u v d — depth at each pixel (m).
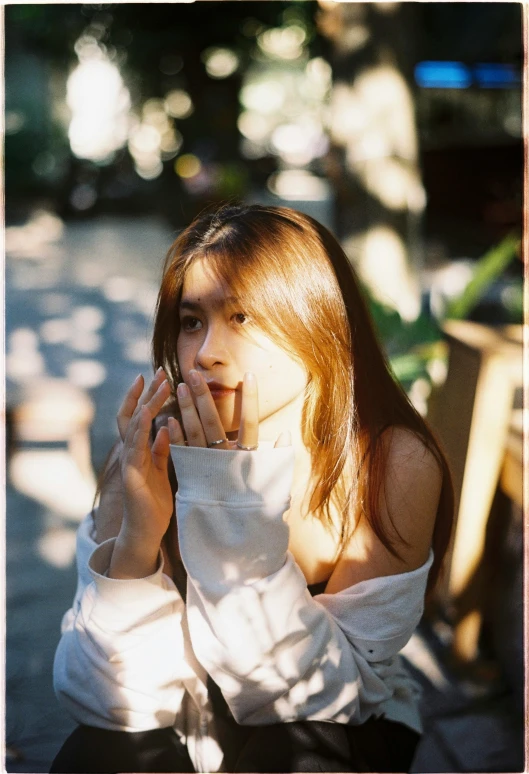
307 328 1.26
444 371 2.77
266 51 16.89
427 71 10.62
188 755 1.35
